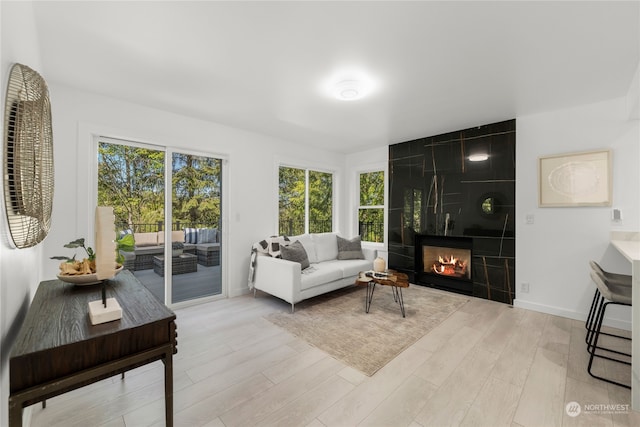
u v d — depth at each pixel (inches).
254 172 161.0
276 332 107.2
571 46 76.9
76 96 104.4
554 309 126.0
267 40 74.9
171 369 48.5
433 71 90.8
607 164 113.3
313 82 98.7
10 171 41.1
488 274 146.1
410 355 90.4
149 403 67.9
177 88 103.8
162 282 131.1
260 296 152.6
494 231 143.9
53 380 37.9
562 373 80.1
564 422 61.9
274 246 150.1
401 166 184.9
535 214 131.8
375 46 77.4
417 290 165.9
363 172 214.2
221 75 94.0
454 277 164.7
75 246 66.4
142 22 67.7
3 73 40.0
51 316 47.8
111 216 48.8
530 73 92.3
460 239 160.4
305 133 163.3
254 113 130.0
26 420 57.1
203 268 145.1
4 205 39.7
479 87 102.7
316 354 90.8
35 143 46.3
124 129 115.1
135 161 122.3
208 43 76.3
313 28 69.8
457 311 130.2
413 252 178.9
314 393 71.6
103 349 42.1
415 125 147.7
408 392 72.0
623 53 80.2
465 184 154.3
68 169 102.7
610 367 82.8
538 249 131.0
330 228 215.2
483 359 87.9
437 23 67.7
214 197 148.9
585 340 100.4
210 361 86.6
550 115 127.3
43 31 70.7
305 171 196.9
